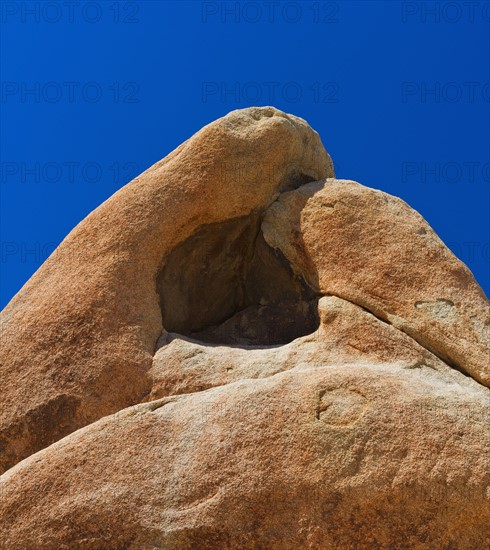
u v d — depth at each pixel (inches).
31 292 268.1
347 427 220.8
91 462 224.4
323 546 212.5
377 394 225.6
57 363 252.7
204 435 223.9
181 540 214.4
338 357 246.4
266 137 277.9
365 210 267.7
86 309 257.9
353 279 258.8
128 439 226.7
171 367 250.4
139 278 264.4
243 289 290.8
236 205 274.1
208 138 275.3
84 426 246.5
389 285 255.6
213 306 288.8
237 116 281.3
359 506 213.6
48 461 226.4
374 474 215.2
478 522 213.9
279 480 215.9
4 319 264.8
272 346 265.9
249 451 219.8
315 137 298.4
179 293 278.4
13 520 221.0
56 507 220.1
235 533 213.8
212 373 246.8
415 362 245.1
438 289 253.6
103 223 270.7
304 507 214.4
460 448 218.2
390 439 219.1
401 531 213.2
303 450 218.5
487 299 259.1
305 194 277.0
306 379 230.2
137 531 215.3
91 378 250.1
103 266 263.7
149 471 221.5
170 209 269.7
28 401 249.0
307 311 272.5
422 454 217.0
